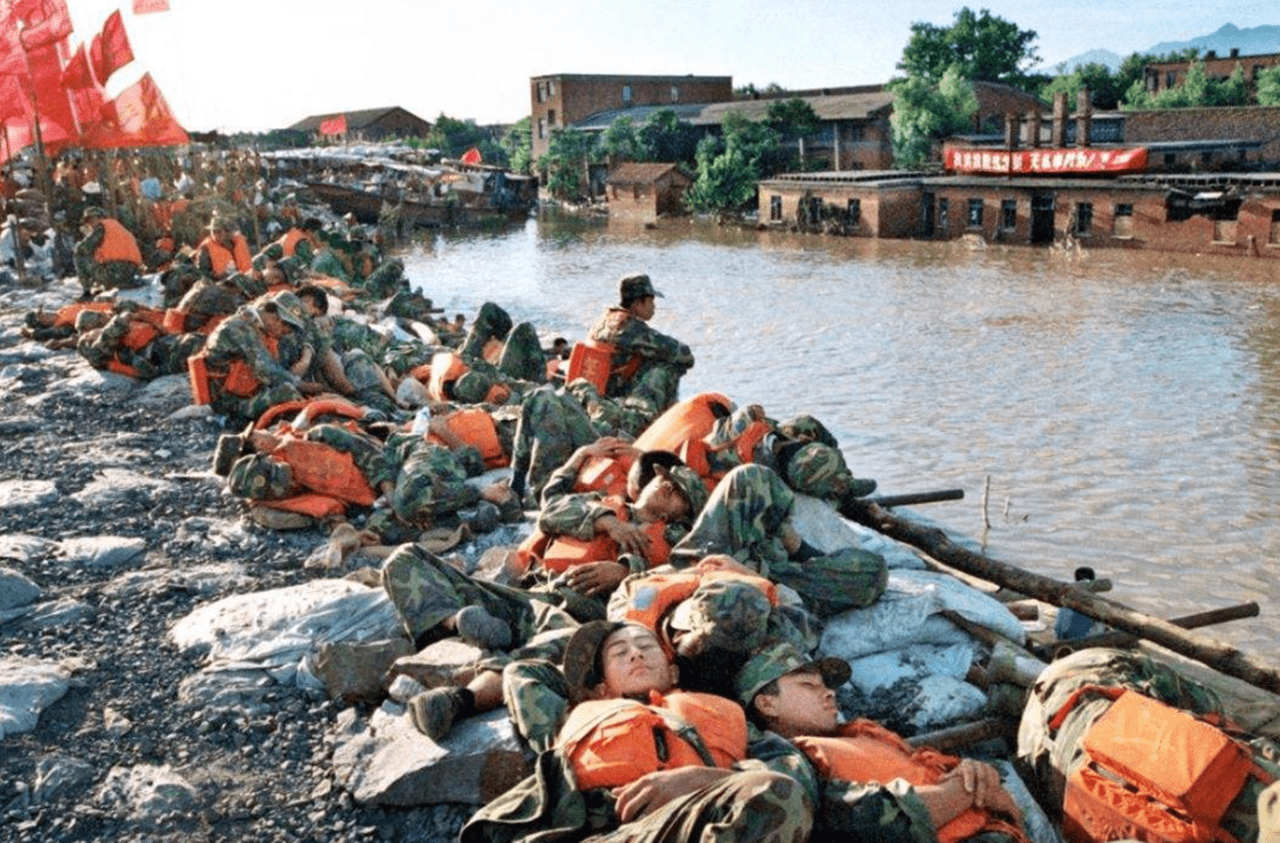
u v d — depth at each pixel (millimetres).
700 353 26922
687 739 3906
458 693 4711
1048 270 40812
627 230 61500
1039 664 5168
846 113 70500
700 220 66875
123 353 12789
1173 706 4492
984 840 3906
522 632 5551
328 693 5480
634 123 81562
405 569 5645
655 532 6070
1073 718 4258
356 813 4562
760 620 4547
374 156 78125
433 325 19641
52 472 9461
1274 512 15352
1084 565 13617
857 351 26844
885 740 4348
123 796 4648
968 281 38562
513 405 10008
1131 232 45875
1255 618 12008
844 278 39906
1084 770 4027
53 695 5410
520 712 4348
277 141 128000
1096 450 18516
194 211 28672
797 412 21328
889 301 34375
